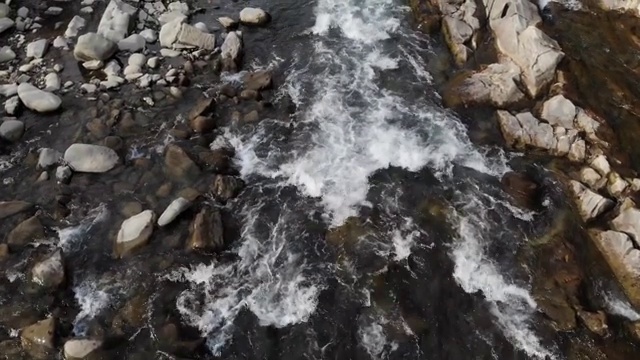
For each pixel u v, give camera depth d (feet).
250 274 38.88
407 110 50.03
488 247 40.50
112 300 36.99
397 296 37.73
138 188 43.19
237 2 60.64
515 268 39.34
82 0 59.21
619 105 49.08
